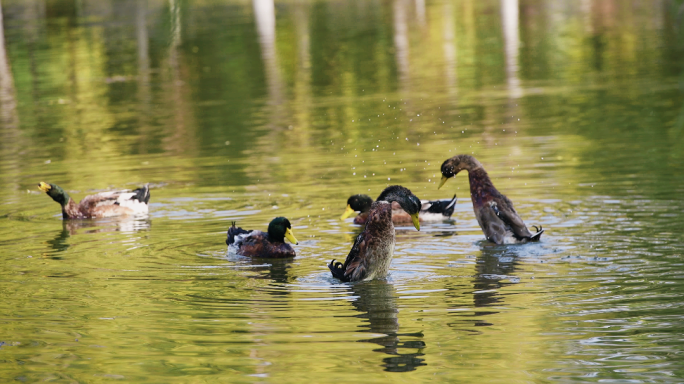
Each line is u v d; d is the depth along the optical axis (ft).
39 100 108.37
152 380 26.30
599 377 25.82
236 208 53.52
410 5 197.88
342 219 49.88
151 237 47.19
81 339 30.09
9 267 40.93
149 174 65.46
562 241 43.16
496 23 167.63
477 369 26.61
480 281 36.83
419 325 30.94
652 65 114.83
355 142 75.51
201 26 168.96
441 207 50.24
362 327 30.81
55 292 36.27
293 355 28.09
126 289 36.63
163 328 31.09
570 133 75.05
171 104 102.32
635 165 60.64
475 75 115.65
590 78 108.06
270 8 195.52
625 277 36.45
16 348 29.35
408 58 132.46
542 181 57.11
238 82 116.98
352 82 114.21
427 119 86.12
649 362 26.86
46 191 52.54
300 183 59.88
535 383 25.38
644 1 186.60
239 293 35.83
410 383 25.57
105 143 79.77
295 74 122.21
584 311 32.01
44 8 184.44
